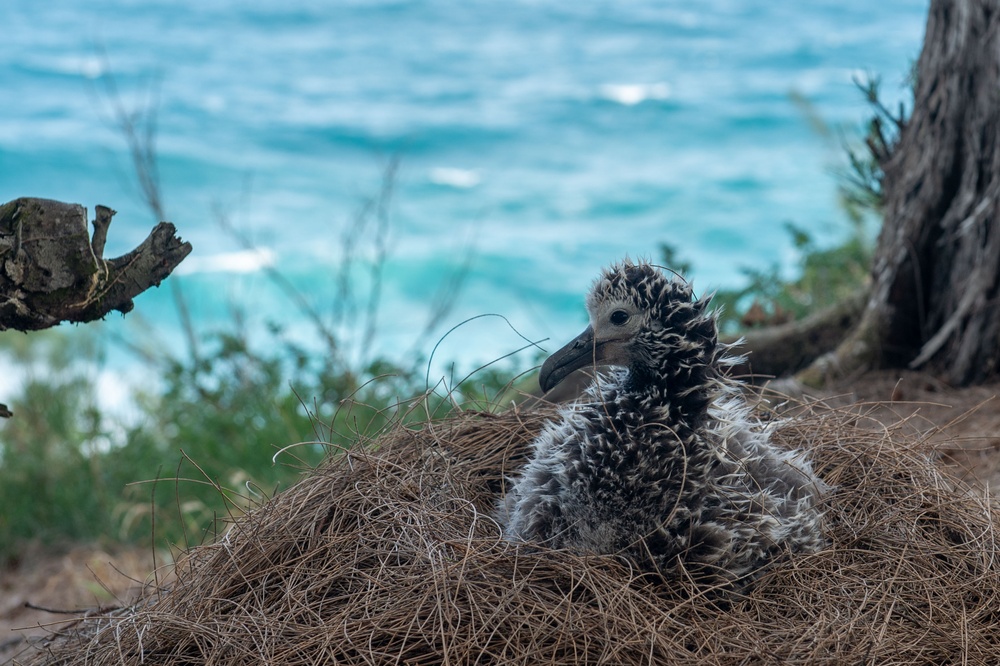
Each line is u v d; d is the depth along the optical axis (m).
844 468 4.96
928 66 7.67
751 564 4.21
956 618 3.92
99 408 10.45
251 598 4.14
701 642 3.74
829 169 9.98
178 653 3.91
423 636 3.70
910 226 7.82
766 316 9.22
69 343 12.92
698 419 4.38
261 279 19.14
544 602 3.82
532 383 8.60
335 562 4.17
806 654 3.68
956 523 4.48
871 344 7.97
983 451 6.25
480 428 5.29
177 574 4.45
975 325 7.46
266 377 10.07
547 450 4.63
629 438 4.25
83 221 3.27
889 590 4.04
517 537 4.31
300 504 4.45
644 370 4.40
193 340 11.59
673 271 4.50
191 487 8.73
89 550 8.35
